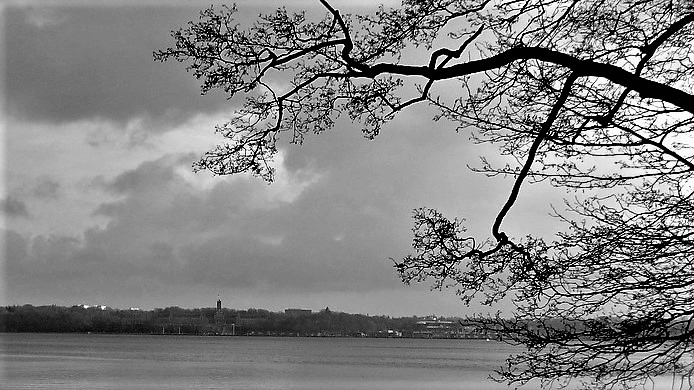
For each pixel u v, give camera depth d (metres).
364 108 7.38
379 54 7.18
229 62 7.12
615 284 6.83
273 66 7.14
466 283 7.14
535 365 6.84
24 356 142.75
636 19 6.74
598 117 6.73
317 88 7.46
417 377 92.94
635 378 6.66
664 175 6.93
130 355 157.38
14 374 90.56
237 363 131.00
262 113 7.48
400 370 112.56
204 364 124.12
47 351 173.00
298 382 84.38
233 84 7.16
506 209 7.06
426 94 7.20
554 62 6.51
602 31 6.80
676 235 6.76
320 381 85.69
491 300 7.09
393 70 6.97
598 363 6.70
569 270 6.91
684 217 6.83
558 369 6.76
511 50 6.61
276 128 7.46
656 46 6.59
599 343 6.71
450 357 189.62
